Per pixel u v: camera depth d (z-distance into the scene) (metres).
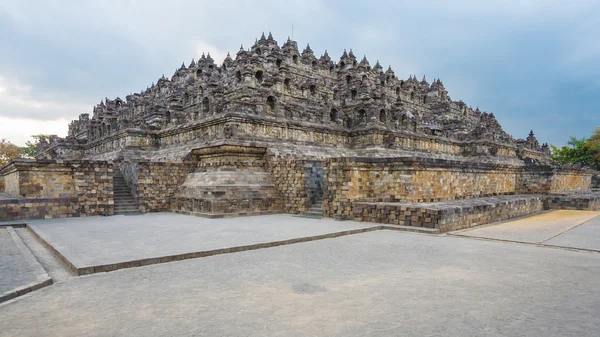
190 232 18.05
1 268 11.48
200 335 6.96
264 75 40.38
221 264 12.28
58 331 7.19
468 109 68.94
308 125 37.69
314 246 15.27
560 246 15.26
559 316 7.84
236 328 7.25
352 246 15.22
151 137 44.12
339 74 54.16
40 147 69.44
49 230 18.98
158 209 29.39
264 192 27.70
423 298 8.94
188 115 40.06
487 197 29.56
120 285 10.09
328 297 9.02
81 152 58.50
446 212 18.77
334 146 40.72
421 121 53.41
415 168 23.78
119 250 13.73
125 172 32.56
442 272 11.24
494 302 8.67
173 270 11.58
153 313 8.05
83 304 8.66
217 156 29.31
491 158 54.22
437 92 64.75
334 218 23.50
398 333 7.00
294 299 8.88
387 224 20.44
